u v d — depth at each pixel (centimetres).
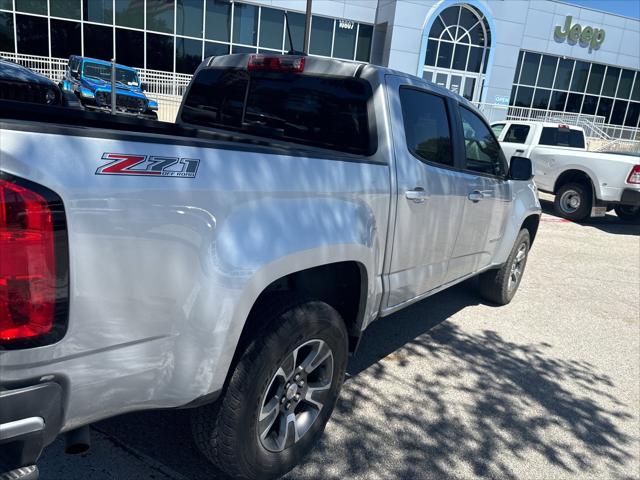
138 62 1994
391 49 2194
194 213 174
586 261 758
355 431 296
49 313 145
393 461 273
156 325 171
